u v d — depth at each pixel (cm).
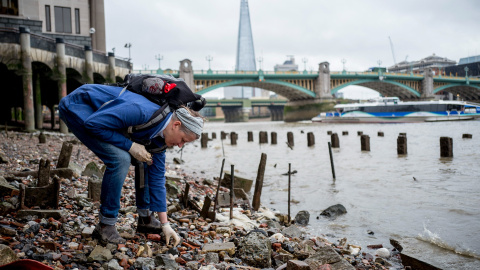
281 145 2431
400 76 9794
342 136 3125
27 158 883
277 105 16925
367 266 357
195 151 2075
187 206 532
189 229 412
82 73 2391
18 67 1909
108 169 277
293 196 741
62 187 529
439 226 498
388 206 632
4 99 2914
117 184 284
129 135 269
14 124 2825
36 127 2480
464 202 638
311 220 558
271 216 557
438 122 4916
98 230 302
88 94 262
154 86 263
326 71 9131
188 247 335
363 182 894
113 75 2734
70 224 353
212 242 370
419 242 424
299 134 3750
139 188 321
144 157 271
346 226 520
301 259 350
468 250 389
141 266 269
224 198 604
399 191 765
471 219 526
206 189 746
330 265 311
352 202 672
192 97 278
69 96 266
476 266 344
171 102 268
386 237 463
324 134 3578
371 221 539
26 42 1917
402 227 502
